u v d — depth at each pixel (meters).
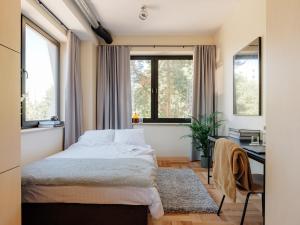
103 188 2.03
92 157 2.95
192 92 4.96
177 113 5.25
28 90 3.16
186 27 4.52
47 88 3.76
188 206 2.59
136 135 4.07
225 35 4.23
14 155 1.59
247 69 3.22
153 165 2.60
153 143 5.13
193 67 4.93
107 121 4.79
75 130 4.10
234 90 3.71
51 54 3.90
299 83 1.02
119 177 2.04
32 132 2.94
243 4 3.39
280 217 1.18
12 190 1.57
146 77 5.25
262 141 2.71
